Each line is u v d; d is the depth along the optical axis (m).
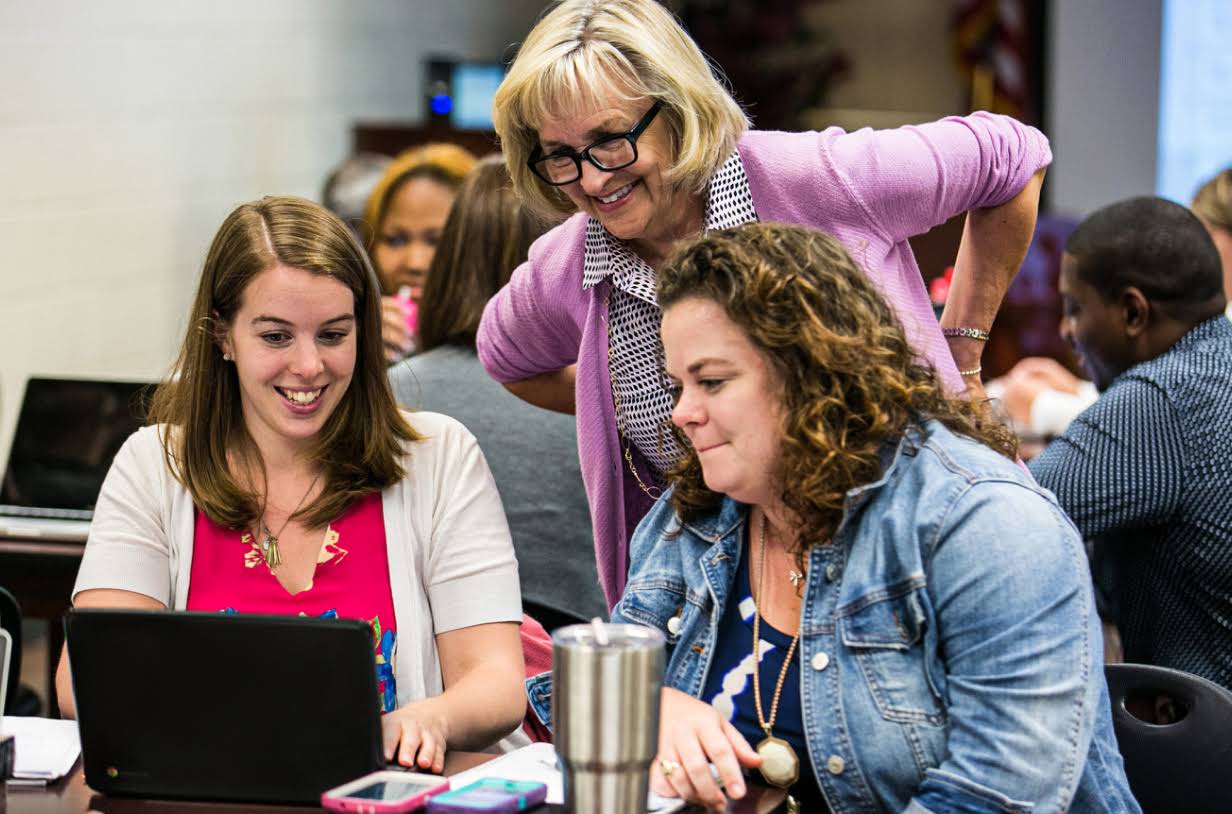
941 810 2.24
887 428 2.35
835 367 2.32
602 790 2.07
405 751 2.61
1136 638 3.64
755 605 2.56
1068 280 3.93
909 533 2.35
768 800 2.34
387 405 3.14
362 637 2.29
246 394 3.07
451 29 11.11
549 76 2.92
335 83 9.50
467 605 3.09
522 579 4.11
